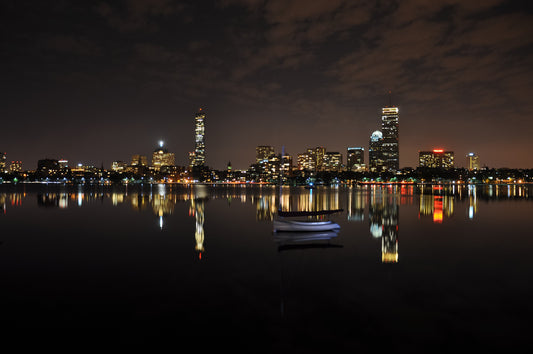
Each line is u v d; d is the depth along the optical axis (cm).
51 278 1869
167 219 4562
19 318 1357
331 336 1203
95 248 2652
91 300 1541
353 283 1766
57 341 1182
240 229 3650
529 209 6147
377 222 4278
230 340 1181
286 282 1789
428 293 1619
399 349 1122
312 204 7731
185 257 2348
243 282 1786
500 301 1521
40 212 5350
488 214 5262
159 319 1345
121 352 1116
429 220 4497
